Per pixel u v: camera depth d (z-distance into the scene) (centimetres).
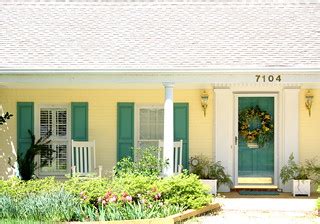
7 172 1652
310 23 1567
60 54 1439
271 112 1648
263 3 1659
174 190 1247
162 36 1517
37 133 1669
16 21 1608
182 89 1644
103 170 1650
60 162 1667
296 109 1611
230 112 1639
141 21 1595
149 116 1667
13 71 1364
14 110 1659
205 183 1534
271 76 1352
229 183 1602
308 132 1617
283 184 1596
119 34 1534
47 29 1567
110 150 1658
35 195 1194
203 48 1448
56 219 1082
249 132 1645
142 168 1387
